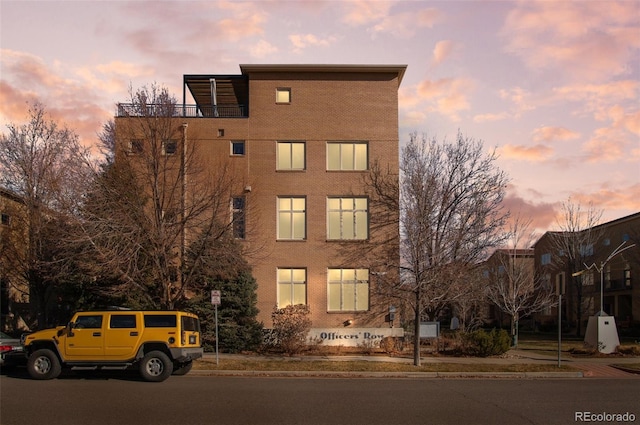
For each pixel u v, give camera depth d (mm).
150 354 16266
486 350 24172
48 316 30078
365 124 28375
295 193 27969
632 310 45750
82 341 16359
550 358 24094
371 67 28297
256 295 26172
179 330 16422
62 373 18109
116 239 20484
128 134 22094
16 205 29000
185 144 23375
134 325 16422
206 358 22000
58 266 23688
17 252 28500
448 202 28250
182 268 21781
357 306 27703
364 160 28484
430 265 23062
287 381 17109
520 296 42969
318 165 28109
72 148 23719
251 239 25828
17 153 27484
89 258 20891
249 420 10656
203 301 24859
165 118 21984
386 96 28594
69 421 10492
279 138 28172
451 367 20219
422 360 22516
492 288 39875
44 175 26875
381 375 18922
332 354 24656
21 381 16141
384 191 27922
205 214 22516
